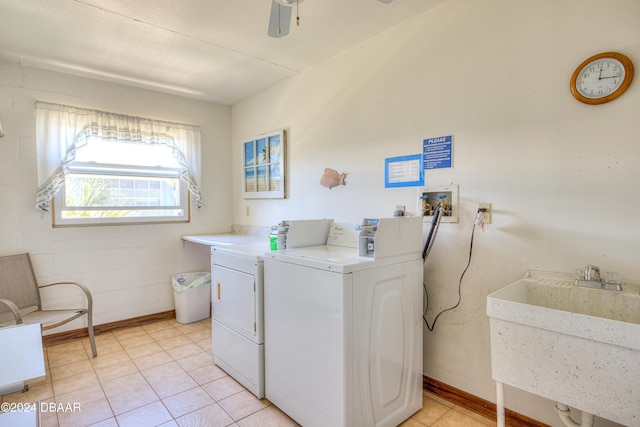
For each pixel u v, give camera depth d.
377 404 1.68
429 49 2.04
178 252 3.57
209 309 3.53
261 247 2.40
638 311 1.30
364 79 2.42
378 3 1.95
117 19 2.09
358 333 1.57
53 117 2.80
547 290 1.50
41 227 2.82
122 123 3.14
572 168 1.54
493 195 1.79
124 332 3.12
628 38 1.39
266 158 3.34
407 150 2.16
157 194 3.44
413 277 1.87
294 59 2.71
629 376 1.01
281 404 1.90
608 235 1.45
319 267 1.62
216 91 3.43
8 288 2.53
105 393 2.09
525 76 1.67
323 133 2.75
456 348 1.96
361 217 2.46
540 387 1.18
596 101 1.45
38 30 2.21
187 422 1.81
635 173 1.38
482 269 1.83
